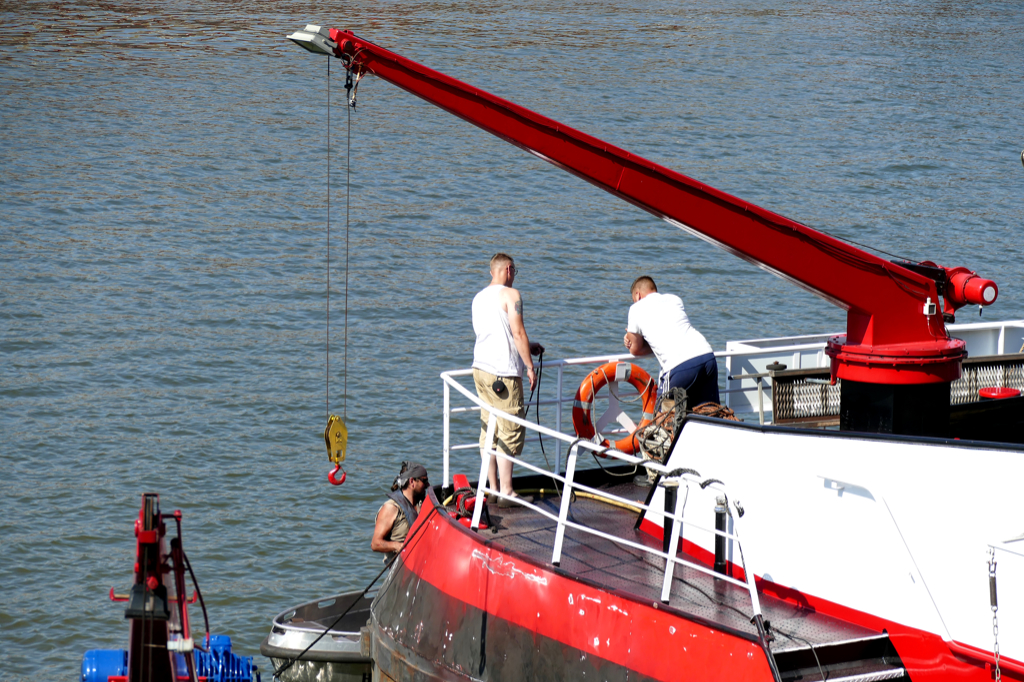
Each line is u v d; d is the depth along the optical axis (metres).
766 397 22.36
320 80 119.00
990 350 24.38
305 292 58.38
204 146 89.00
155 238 66.81
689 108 105.31
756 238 15.46
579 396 19.89
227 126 96.25
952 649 13.27
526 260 62.88
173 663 13.39
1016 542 12.76
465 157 86.62
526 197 75.94
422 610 17.28
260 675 28.14
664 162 85.50
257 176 80.56
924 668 13.61
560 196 76.25
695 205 15.45
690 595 15.13
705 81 119.62
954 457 13.40
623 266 62.06
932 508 13.56
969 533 13.25
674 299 18.28
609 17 170.88
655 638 14.35
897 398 15.62
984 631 13.09
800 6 191.88
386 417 44.19
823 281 15.52
